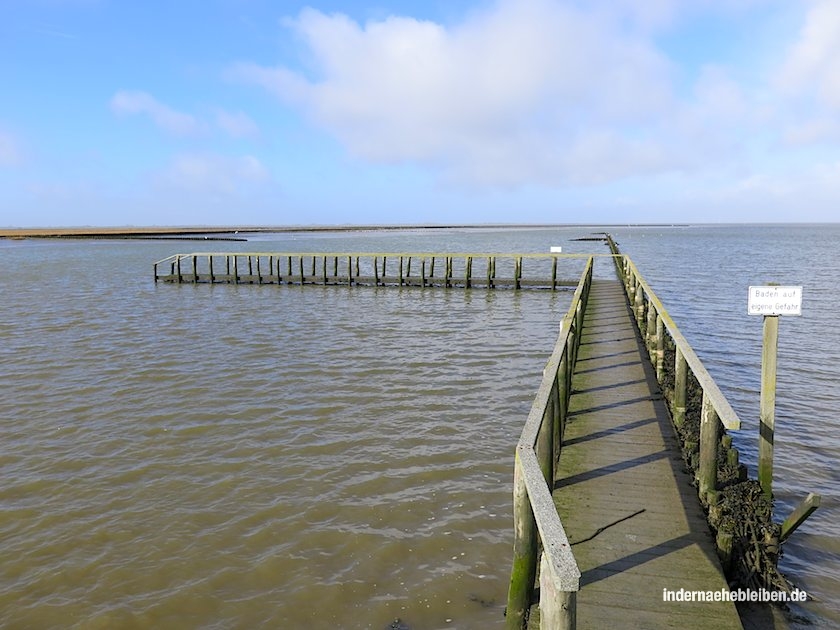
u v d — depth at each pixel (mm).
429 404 10734
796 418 10266
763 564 4605
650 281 32000
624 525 4812
